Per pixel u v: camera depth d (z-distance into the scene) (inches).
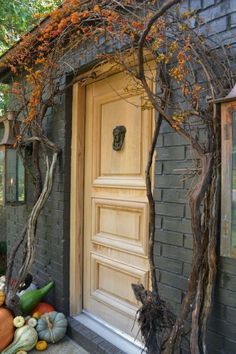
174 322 67.1
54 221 113.3
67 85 105.4
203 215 61.4
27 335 93.6
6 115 117.3
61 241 109.4
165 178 75.8
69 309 109.7
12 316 98.3
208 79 60.8
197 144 60.6
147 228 89.2
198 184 58.4
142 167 90.7
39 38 96.3
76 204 108.9
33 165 116.6
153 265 75.3
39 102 104.0
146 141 89.4
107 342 92.0
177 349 63.3
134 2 71.4
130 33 69.1
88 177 109.1
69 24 84.1
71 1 78.5
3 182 117.0
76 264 109.3
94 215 107.2
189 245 70.7
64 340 100.4
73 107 108.7
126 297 96.7
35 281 124.2
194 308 61.6
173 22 65.6
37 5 201.5
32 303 105.0
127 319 95.2
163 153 76.0
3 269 169.2
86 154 109.7
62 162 109.0
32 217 106.8
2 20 199.8
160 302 69.4
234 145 51.9
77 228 109.2
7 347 92.4
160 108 64.3
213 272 60.6
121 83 96.3
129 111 94.7
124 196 96.3
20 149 115.4
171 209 74.5
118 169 98.7
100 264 106.0
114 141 99.3
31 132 115.3
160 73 71.8
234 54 61.4
